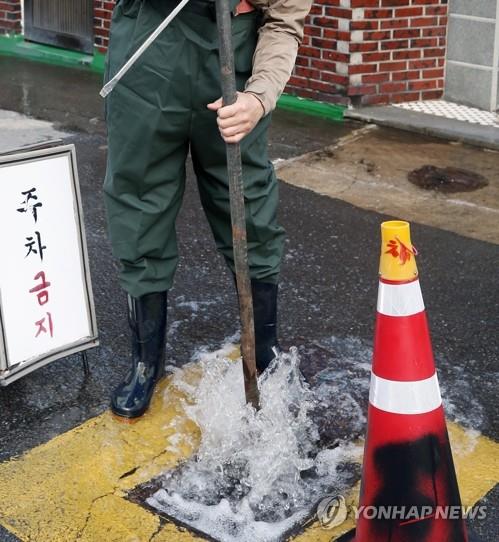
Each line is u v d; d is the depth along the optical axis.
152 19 3.06
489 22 7.05
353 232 5.21
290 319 4.23
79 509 2.99
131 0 3.14
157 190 3.29
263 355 3.57
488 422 3.48
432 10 7.23
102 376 3.74
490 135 6.65
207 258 4.87
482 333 4.13
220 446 3.19
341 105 7.27
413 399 2.57
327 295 4.48
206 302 4.38
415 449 2.59
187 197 5.71
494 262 4.87
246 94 2.93
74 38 8.85
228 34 2.79
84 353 3.71
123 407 3.41
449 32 7.33
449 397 3.63
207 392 3.42
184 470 3.17
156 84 3.09
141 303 3.43
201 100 3.11
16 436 3.36
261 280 3.46
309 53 7.35
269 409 3.24
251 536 2.88
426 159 6.38
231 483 3.11
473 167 6.24
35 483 3.11
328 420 3.46
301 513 2.98
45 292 3.49
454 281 4.64
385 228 2.53
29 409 3.52
